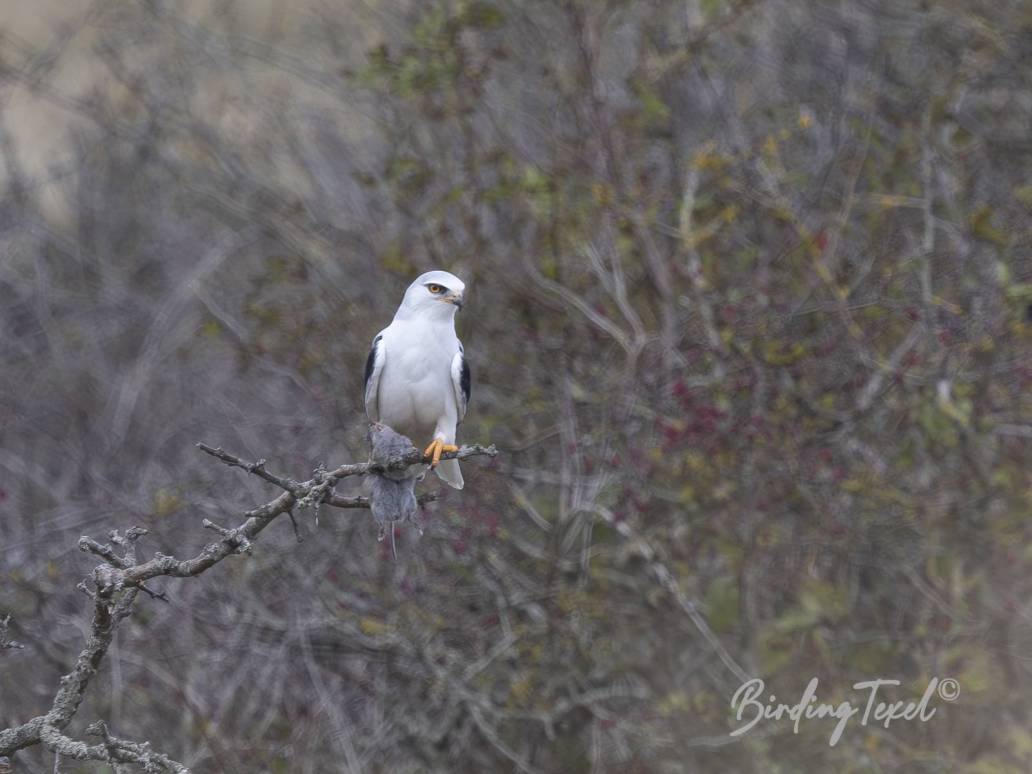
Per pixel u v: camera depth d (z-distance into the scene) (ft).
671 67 48.42
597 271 44.21
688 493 40.27
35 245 55.36
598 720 39.45
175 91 55.16
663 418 41.04
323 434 45.27
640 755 39.60
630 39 53.36
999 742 38.73
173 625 40.24
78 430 49.24
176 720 39.19
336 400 45.19
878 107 48.14
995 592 40.78
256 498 43.80
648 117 47.21
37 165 62.39
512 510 43.60
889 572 41.75
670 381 41.68
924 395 41.11
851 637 40.78
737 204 44.70
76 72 62.23
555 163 46.44
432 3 50.31
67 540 42.98
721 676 40.63
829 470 40.86
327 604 40.93
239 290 53.16
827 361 42.88
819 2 51.78
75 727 38.24
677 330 43.80
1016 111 49.49
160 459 47.52
